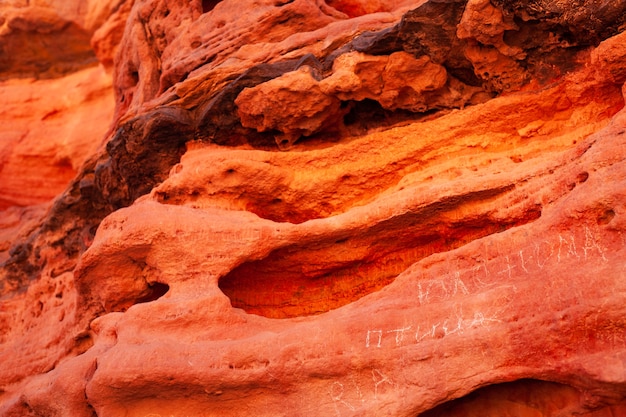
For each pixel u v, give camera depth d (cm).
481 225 761
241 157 892
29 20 1884
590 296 572
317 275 839
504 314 612
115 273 843
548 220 645
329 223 792
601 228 607
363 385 654
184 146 1005
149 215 821
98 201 1175
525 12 774
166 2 1268
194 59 1080
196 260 796
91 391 716
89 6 1897
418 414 631
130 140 1010
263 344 689
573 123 803
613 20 743
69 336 972
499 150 839
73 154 1777
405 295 688
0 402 1009
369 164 884
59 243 1208
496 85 854
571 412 600
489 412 655
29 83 1941
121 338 743
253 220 824
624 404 573
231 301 849
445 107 887
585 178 654
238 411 695
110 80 1827
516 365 600
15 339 1123
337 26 954
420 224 784
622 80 750
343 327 671
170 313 752
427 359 628
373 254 821
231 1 1104
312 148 951
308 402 668
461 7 808
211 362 690
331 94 890
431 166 860
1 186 1806
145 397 709
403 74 867
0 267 1274
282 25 1035
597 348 568
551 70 819
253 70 916
